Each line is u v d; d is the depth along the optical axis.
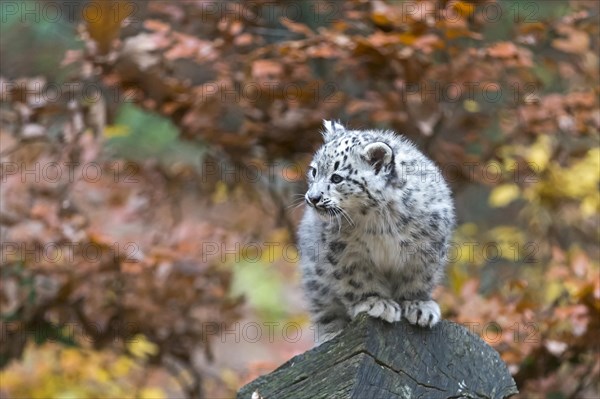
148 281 11.77
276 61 11.45
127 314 11.95
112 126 12.71
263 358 19.00
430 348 7.14
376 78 11.58
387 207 8.17
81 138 11.72
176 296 11.87
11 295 11.68
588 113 11.90
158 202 12.78
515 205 17.73
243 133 12.18
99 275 11.72
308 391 6.77
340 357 6.92
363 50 10.70
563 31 11.93
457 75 11.03
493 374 7.14
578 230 14.29
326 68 13.50
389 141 8.61
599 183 13.15
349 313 8.43
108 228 12.25
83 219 11.61
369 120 12.10
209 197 13.24
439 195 8.41
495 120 13.77
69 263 11.50
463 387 6.99
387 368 6.92
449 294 11.08
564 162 12.66
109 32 11.48
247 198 13.88
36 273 11.53
